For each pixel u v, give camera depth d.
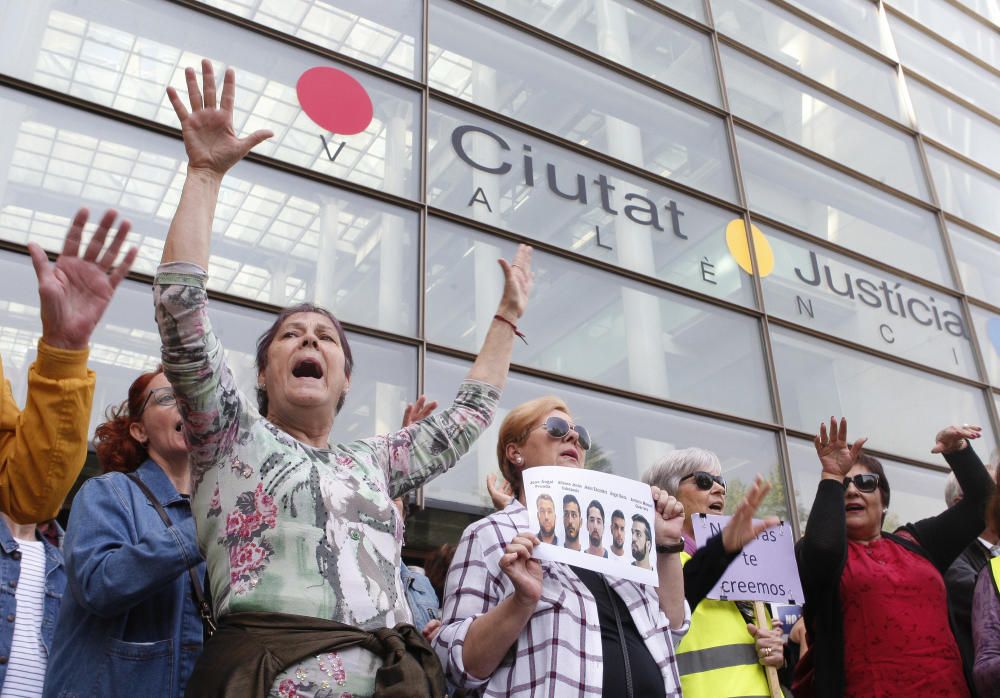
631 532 2.49
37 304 4.73
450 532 5.53
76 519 2.34
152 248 5.16
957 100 11.11
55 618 2.66
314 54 6.43
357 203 6.17
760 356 7.67
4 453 2.32
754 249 8.17
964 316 9.39
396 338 5.89
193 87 2.13
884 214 9.46
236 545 1.92
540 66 7.74
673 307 7.40
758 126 8.95
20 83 5.11
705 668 3.10
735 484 6.98
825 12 10.44
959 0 12.05
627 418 6.71
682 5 9.19
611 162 7.68
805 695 3.45
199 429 1.96
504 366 2.83
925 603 3.35
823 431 3.53
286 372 2.30
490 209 6.77
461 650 2.30
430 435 2.53
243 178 5.77
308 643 1.79
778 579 3.20
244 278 5.49
